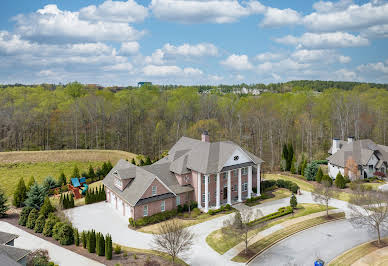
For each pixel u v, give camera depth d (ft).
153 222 133.49
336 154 210.38
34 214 128.98
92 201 161.68
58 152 261.85
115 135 314.55
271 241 115.65
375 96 335.26
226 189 160.86
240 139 305.32
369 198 120.16
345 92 370.12
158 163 167.84
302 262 100.99
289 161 232.94
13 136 289.53
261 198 164.86
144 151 309.22
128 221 136.26
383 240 116.06
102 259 100.27
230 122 330.13
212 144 158.20
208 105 349.41
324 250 109.29
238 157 156.15
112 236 120.98
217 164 150.20
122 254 104.53
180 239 102.78
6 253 79.30
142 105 334.85
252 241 115.55
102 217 141.18
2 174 221.46
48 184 180.86
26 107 302.04
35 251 98.94
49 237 118.52
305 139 320.50
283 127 317.83
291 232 123.65
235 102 375.45
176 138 298.56
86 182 197.16
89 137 313.32
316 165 207.51
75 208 153.58
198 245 112.47
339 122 314.35
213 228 127.24
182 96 350.43
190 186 151.94
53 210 139.03
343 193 173.47
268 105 319.68
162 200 140.05
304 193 174.81
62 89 379.76
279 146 318.24
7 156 247.91
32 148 294.66
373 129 312.50
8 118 291.38
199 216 140.67
